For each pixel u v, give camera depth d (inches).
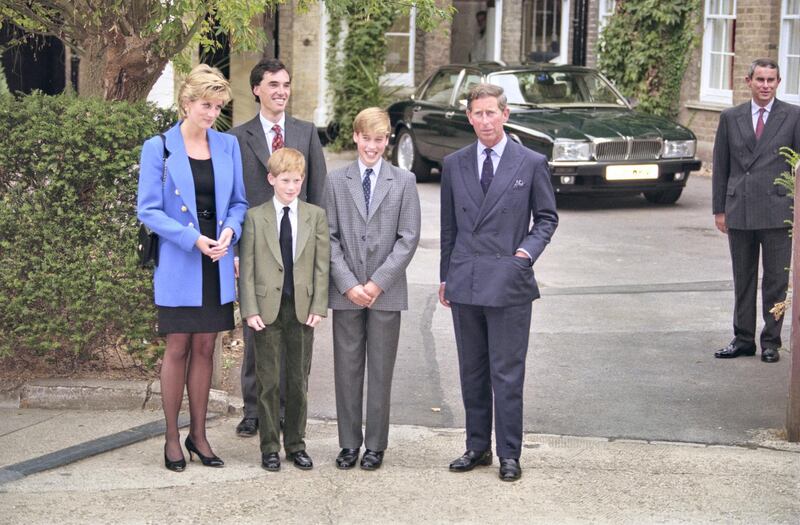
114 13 295.0
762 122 303.6
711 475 224.5
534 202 224.8
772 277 305.1
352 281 225.0
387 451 240.8
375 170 229.1
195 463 231.0
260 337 226.2
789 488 217.2
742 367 305.0
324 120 807.1
